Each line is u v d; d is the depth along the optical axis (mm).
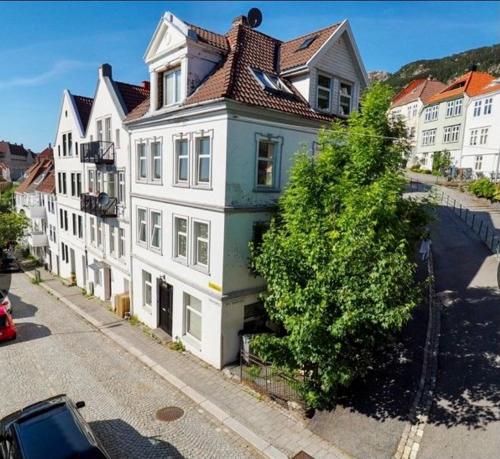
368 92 10867
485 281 14406
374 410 8898
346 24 14039
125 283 18734
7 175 84875
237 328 12398
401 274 7703
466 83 41406
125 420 9469
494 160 35906
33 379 11578
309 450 8180
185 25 12453
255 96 11734
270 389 10523
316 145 13633
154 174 15055
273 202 12672
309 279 8758
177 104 13164
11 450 6836
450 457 7336
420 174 42156
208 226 12070
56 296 22312
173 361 12781
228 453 8312
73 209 24656
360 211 8242
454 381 9258
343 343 8484
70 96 23938
